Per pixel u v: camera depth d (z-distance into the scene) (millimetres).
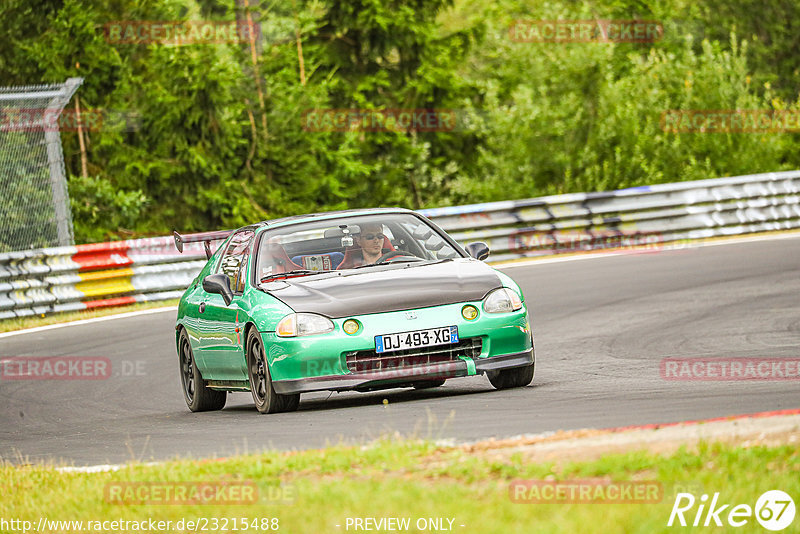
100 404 37188
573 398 28031
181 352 36688
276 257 32594
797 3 145625
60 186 67625
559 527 14875
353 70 120750
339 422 26984
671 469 17281
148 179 98250
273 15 109250
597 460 18281
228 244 36125
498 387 31672
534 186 104062
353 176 109000
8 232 71562
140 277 66500
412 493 17172
